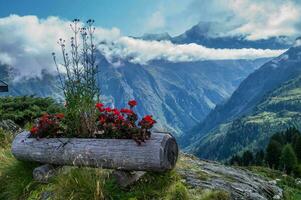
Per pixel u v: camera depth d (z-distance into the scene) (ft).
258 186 38.01
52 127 33.27
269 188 39.86
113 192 28.25
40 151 32.27
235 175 39.78
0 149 42.52
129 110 30.78
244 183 36.78
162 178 29.43
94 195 27.43
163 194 28.04
